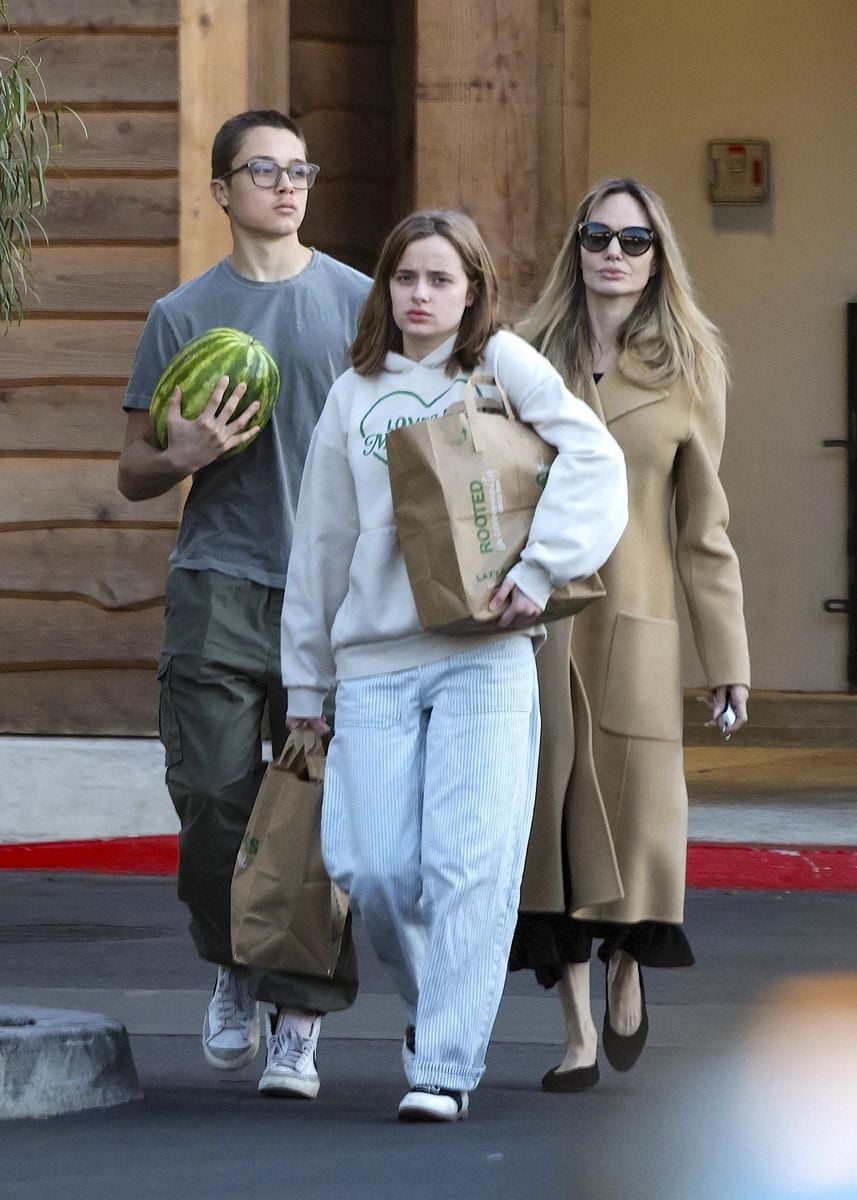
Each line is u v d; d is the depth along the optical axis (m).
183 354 14.05
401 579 12.75
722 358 14.62
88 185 27.33
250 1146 12.30
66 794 27.06
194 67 27.17
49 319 27.39
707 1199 11.12
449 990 12.69
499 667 12.66
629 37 42.38
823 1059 15.44
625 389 14.24
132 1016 17.20
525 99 28.22
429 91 28.25
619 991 14.49
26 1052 13.27
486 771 12.59
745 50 42.38
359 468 12.91
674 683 14.34
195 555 14.31
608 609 14.16
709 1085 14.45
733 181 42.38
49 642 27.39
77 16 27.27
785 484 42.69
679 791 14.37
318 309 14.50
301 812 13.42
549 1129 12.88
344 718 12.93
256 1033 14.71
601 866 13.79
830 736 40.03
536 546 12.38
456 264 12.70
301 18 32.22
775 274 42.66
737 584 14.47
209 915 14.31
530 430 12.77
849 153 42.50
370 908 12.86
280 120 14.48
